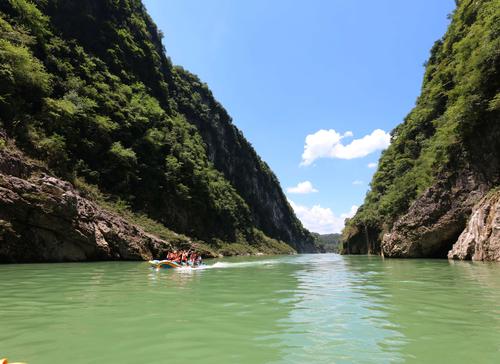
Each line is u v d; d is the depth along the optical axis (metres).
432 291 10.73
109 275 15.92
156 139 48.69
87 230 25.45
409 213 30.73
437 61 46.84
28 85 31.62
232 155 103.31
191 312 7.84
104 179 37.88
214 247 52.16
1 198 21.12
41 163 26.56
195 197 52.94
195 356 4.96
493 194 21.50
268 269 21.66
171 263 21.25
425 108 43.81
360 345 5.43
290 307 8.45
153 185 44.25
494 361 4.71
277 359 4.85
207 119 89.81
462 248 23.55
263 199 120.56
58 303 8.85
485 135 24.17
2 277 14.48
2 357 4.89
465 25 38.12
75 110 35.25
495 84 23.50
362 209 65.44
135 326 6.55
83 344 5.47
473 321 6.86
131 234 29.88
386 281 13.75
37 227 23.27
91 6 52.84
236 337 5.87
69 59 42.69
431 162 32.09
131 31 61.84
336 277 15.99
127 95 50.41
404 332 6.12
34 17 38.41
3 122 26.62
